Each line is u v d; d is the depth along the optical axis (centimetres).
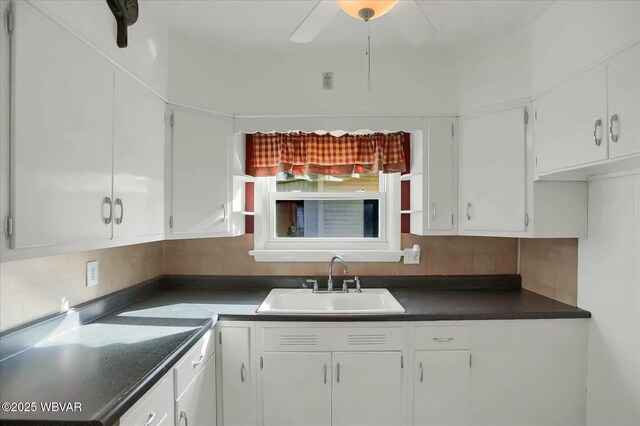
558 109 170
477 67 206
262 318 184
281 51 212
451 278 244
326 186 258
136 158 161
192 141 198
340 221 258
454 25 186
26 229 101
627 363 162
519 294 228
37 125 105
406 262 246
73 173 120
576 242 195
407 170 250
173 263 248
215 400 183
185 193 195
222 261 248
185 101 196
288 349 184
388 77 214
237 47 208
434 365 185
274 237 257
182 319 175
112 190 142
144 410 113
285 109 213
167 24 183
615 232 168
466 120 210
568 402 186
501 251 248
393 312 186
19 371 116
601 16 144
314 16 139
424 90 213
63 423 89
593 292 182
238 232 233
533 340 186
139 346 138
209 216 205
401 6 136
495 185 200
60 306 155
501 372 186
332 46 208
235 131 215
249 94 213
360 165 248
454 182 213
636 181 156
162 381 126
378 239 255
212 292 236
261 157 246
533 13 177
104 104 138
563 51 165
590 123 151
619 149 138
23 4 100
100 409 94
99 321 171
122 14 144
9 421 89
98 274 181
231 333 185
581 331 186
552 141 174
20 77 99
